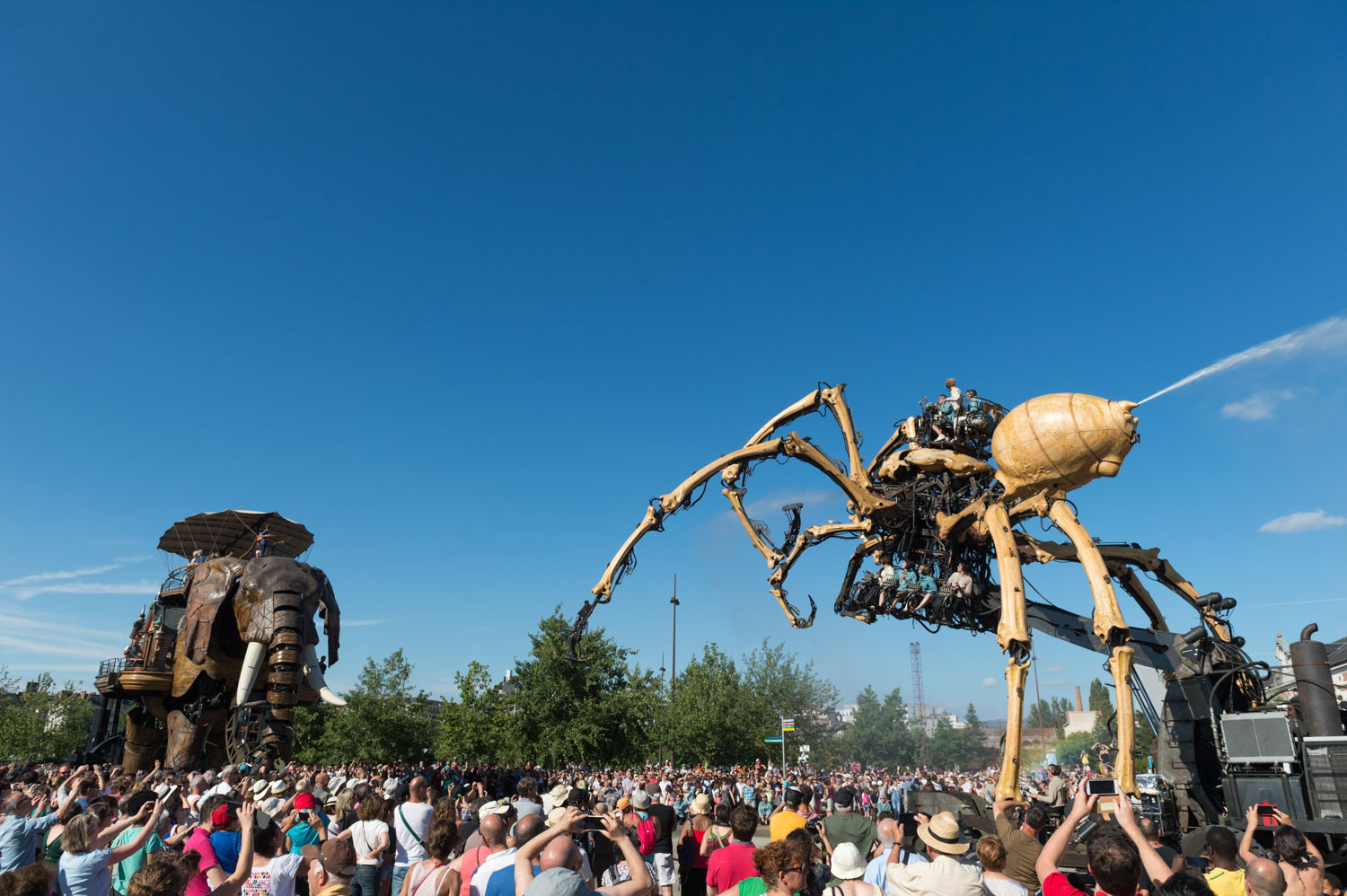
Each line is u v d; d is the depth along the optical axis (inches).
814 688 2760.8
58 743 2464.3
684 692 2068.2
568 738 1286.9
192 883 254.7
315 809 388.5
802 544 698.8
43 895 170.2
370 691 1923.0
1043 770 1084.5
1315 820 393.4
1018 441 529.3
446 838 244.8
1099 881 161.6
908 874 193.5
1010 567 493.0
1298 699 460.8
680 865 380.2
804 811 498.3
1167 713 505.7
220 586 893.8
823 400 688.4
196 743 901.8
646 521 691.4
